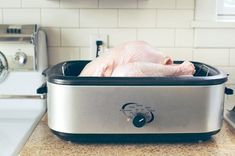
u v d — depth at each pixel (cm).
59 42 136
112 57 100
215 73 98
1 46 125
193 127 91
